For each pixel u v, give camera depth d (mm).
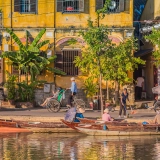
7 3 89375
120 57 79375
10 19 89312
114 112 83000
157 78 91688
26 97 87750
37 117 74438
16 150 59469
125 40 88438
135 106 87688
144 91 95188
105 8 77250
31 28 89188
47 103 81688
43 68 87812
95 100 85250
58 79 89312
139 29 93188
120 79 82625
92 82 86438
